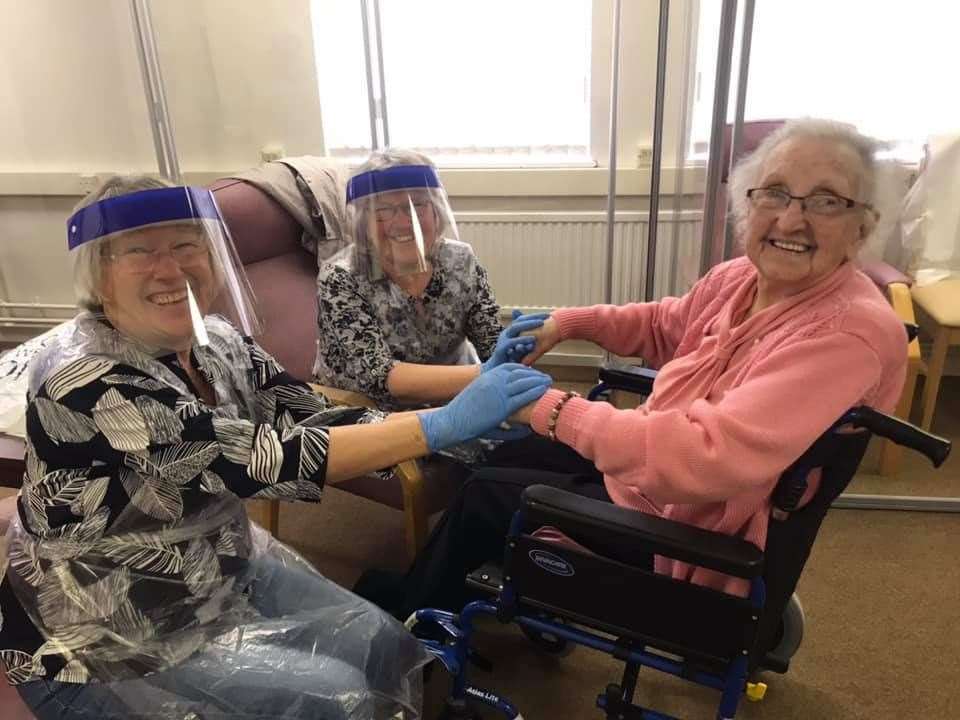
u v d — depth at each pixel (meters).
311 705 1.01
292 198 2.12
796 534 1.05
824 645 1.63
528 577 1.11
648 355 1.59
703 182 1.76
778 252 1.07
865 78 2.37
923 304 2.23
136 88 2.85
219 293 1.16
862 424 0.95
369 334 1.61
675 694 1.51
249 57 2.74
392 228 1.54
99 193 0.96
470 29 2.66
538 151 2.81
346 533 2.06
